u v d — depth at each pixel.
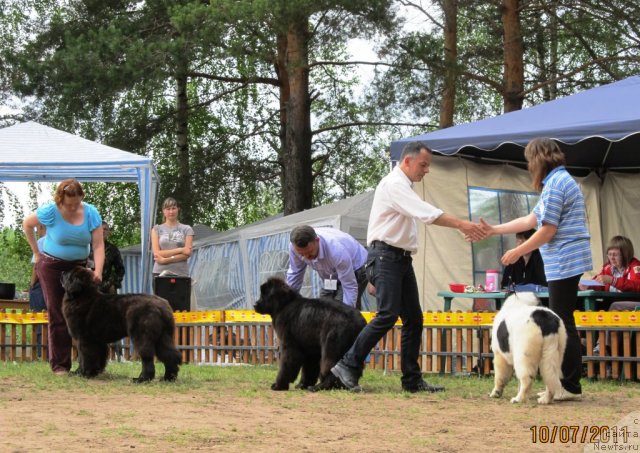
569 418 6.10
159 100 29.39
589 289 9.82
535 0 22.20
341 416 6.11
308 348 7.75
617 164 13.25
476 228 7.19
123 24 21.66
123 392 7.50
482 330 9.82
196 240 19.11
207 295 17.94
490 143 10.58
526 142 10.29
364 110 23.16
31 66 20.27
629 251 10.30
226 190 25.25
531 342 6.77
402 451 4.79
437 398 7.26
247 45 21.20
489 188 12.19
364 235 14.03
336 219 13.91
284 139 25.30
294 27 18.80
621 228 13.25
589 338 9.38
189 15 19.05
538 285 9.95
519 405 6.80
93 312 8.48
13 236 28.55
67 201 8.74
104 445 4.80
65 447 4.73
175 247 12.65
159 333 8.33
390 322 7.43
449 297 10.61
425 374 10.10
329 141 27.53
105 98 20.86
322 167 27.80
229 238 17.03
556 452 4.82
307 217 14.99
